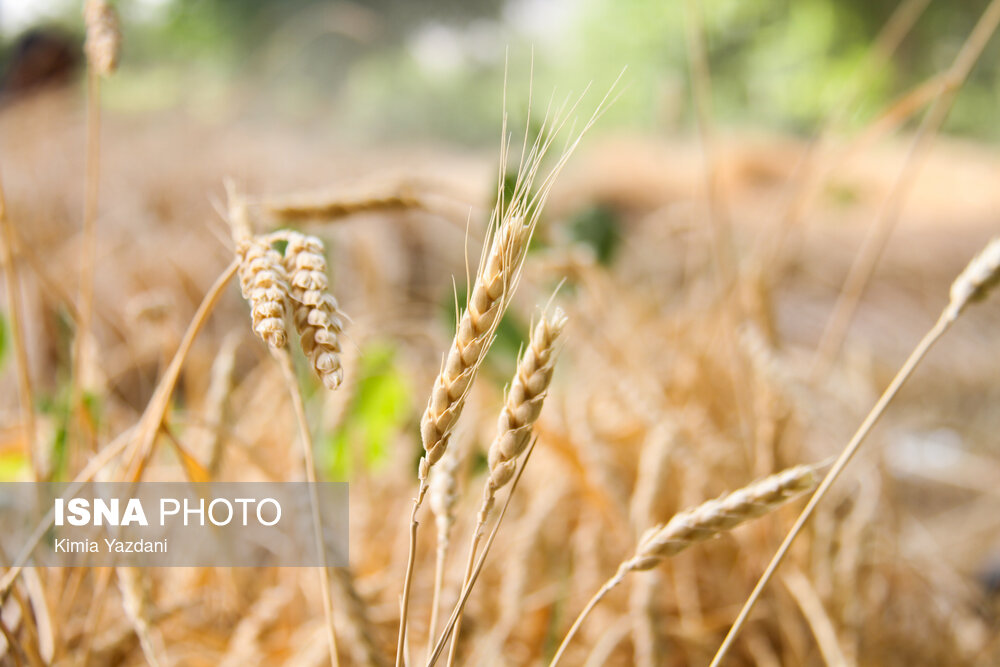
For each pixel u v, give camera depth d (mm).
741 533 841
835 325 1059
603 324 1022
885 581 947
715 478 875
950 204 4852
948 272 3225
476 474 875
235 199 545
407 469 969
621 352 1001
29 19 4285
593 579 816
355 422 907
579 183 4500
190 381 1108
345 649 667
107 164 3045
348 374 834
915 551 1025
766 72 11508
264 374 1088
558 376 1069
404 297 1704
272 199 631
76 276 1689
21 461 815
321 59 7574
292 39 5703
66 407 769
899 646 881
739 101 11445
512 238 450
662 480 714
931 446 1530
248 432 958
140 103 4578
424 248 2146
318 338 455
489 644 672
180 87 4789
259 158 3391
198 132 3979
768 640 818
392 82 8898
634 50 12180
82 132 3645
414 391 1062
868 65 1107
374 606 758
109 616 746
